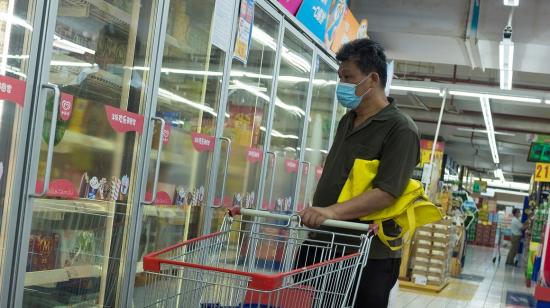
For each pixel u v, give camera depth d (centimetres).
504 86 985
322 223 233
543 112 1603
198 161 341
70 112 239
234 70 379
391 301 527
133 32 281
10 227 217
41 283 240
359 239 253
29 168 220
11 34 210
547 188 1722
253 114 414
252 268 254
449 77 1385
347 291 223
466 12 747
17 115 215
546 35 730
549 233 580
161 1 294
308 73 503
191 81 332
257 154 418
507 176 3772
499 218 3503
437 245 1048
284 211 434
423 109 1747
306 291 210
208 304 201
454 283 1212
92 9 253
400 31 762
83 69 251
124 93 278
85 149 250
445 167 2233
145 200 293
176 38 315
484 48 786
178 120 322
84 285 268
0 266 217
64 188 239
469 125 1877
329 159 270
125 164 278
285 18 443
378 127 253
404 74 1383
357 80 255
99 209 271
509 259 1969
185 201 329
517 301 1028
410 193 249
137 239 291
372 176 247
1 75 205
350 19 604
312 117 538
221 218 378
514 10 740
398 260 266
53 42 230
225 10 354
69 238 255
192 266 185
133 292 294
